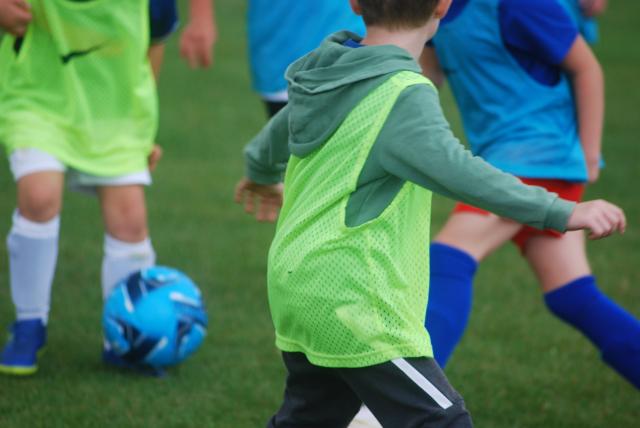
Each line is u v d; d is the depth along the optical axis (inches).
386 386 308.3
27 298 486.9
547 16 434.0
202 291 620.7
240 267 668.7
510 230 440.8
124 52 485.7
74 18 475.2
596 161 450.6
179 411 449.4
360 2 321.4
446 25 445.1
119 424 432.8
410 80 302.8
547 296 450.6
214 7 1739.7
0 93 486.9
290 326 325.1
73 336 538.3
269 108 638.5
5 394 460.1
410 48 319.3
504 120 442.6
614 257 727.1
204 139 1007.6
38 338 490.0
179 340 482.0
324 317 309.4
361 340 305.4
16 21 469.4
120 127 491.8
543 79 444.8
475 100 449.4
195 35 572.7
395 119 300.2
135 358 481.1
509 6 433.1
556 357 542.0
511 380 507.5
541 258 448.1
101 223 750.5
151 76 503.8
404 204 309.4
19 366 481.4
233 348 533.0
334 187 310.3
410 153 294.4
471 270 434.0
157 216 775.7
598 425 458.6
